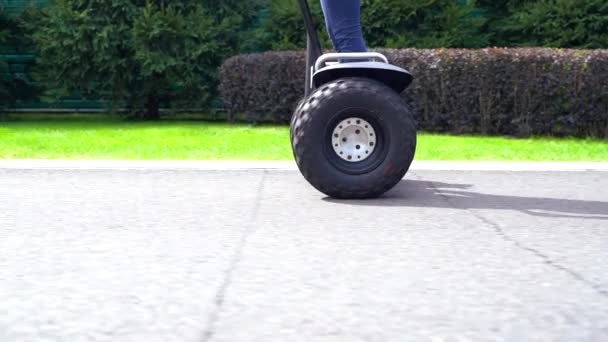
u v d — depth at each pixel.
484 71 10.39
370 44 12.68
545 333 3.33
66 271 4.13
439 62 10.59
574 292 3.83
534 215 5.41
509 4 13.09
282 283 3.95
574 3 12.16
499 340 3.24
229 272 4.11
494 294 3.80
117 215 5.39
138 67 12.80
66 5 12.34
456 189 6.40
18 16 13.09
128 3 12.48
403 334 3.32
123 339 3.27
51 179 6.87
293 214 5.42
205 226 5.07
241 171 7.36
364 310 3.62
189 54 12.54
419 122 10.88
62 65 12.66
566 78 10.12
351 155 5.89
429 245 4.61
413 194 6.18
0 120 13.09
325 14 6.20
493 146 9.12
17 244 4.63
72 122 12.67
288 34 12.91
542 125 10.29
